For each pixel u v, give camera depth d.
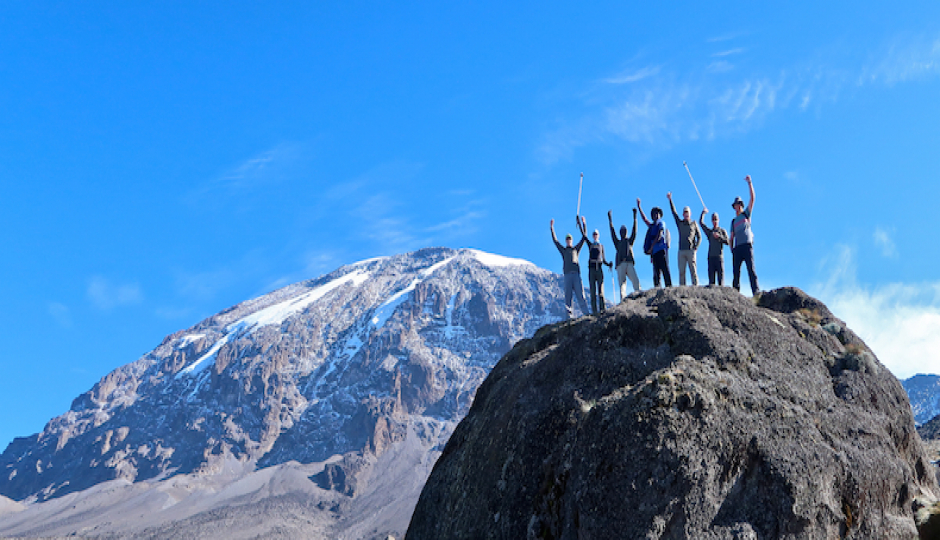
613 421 11.39
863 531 11.61
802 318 15.09
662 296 14.52
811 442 11.70
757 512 11.05
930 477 13.80
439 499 14.38
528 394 13.70
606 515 10.87
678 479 10.84
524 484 12.41
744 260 19.95
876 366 13.75
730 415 11.52
